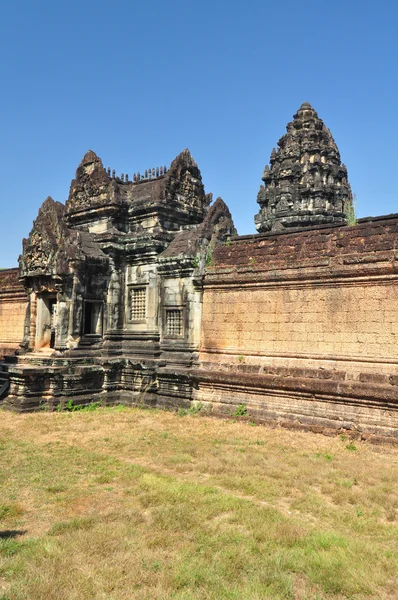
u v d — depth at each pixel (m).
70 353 21.50
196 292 21.03
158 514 9.14
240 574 7.20
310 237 18.30
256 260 19.44
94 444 14.77
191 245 21.14
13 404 20.22
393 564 7.47
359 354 16.34
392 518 9.33
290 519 9.10
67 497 10.27
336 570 7.24
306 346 17.67
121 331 23.34
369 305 16.30
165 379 21.02
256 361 18.89
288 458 13.30
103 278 23.12
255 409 18.19
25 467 12.27
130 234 23.56
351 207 18.23
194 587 6.84
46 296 23.77
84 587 6.73
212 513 9.38
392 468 12.41
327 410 16.41
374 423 15.30
